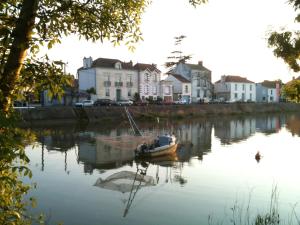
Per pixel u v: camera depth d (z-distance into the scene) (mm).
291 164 22469
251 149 29125
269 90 104750
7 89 3623
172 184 17125
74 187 16219
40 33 3947
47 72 4043
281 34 5141
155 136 35625
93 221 11875
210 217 12391
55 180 17531
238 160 23984
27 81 4000
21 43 3646
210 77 87625
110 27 5016
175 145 27469
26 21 3672
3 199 3553
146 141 31906
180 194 15352
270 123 57031
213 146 31031
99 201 14156
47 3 4020
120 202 14055
